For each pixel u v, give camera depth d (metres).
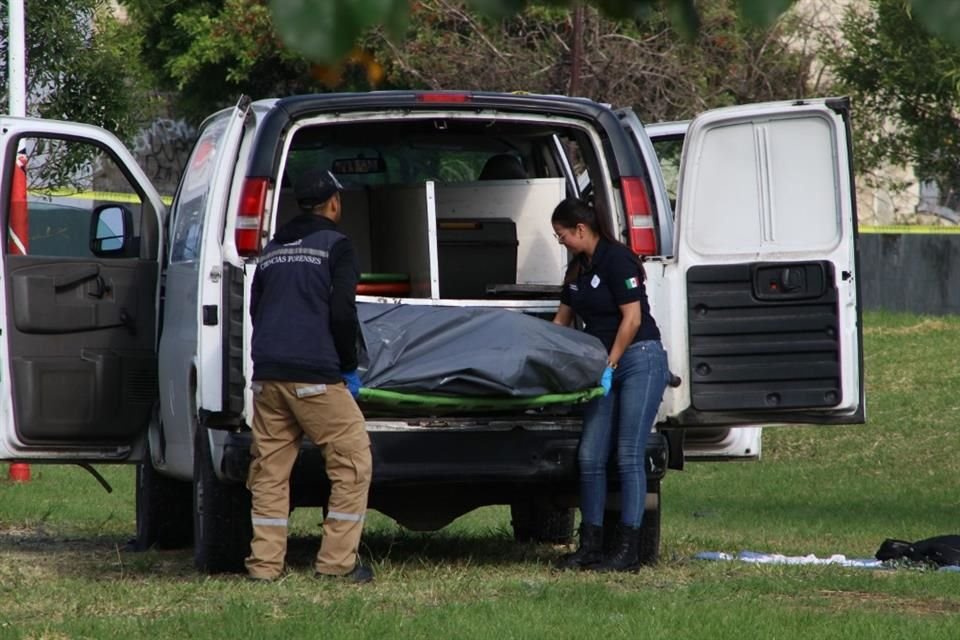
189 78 100.38
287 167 34.50
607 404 29.53
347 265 27.52
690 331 30.06
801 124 29.70
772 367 29.92
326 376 27.36
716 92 68.38
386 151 34.94
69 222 89.81
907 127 95.88
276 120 28.75
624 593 27.00
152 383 33.72
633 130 31.38
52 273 32.72
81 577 29.98
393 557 33.19
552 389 28.44
